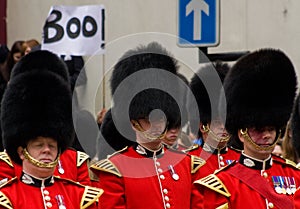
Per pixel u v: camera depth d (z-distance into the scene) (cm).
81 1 5522
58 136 2866
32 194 2770
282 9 4897
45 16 5697
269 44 4941
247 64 3102
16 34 5850
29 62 3650
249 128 3009
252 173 2973
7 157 3312
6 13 5912
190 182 3209
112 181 3131
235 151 3553
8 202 2730
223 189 2939
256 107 3033
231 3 5056
